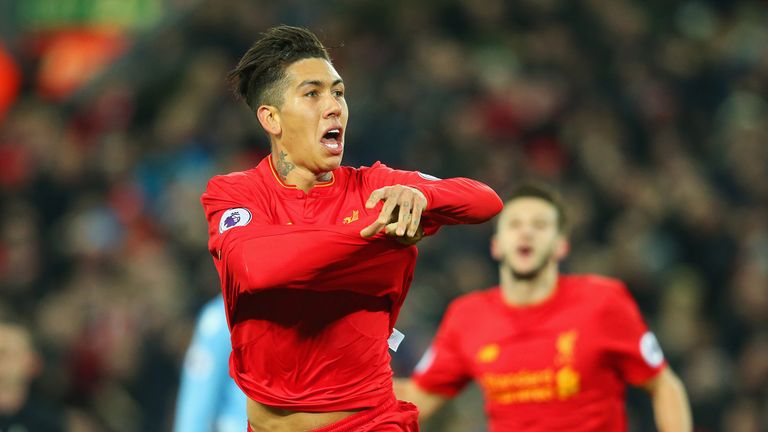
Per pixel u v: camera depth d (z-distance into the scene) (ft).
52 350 106.73
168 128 138.92
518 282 64.49
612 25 155.02
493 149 133.69
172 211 127.44
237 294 40.57
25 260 125.39
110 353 106.32
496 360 64.03
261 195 41.70
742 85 155.84
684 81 154.61
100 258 124.26
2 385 73.00
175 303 113.50
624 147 144.05
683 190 134.10
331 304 40.83
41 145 142.41
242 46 149.69
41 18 163.63
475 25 152.15
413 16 149.28
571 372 62.34
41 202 134.62
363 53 143.43
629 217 131.44
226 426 63.98
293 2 151.53
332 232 38.40
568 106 143.13
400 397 67.41
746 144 142.51
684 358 110.32
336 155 41.60
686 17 166.91
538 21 153.89
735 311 121.70
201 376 63.98
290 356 41.11
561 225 65.05
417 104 135.03
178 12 155.84
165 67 151.64
